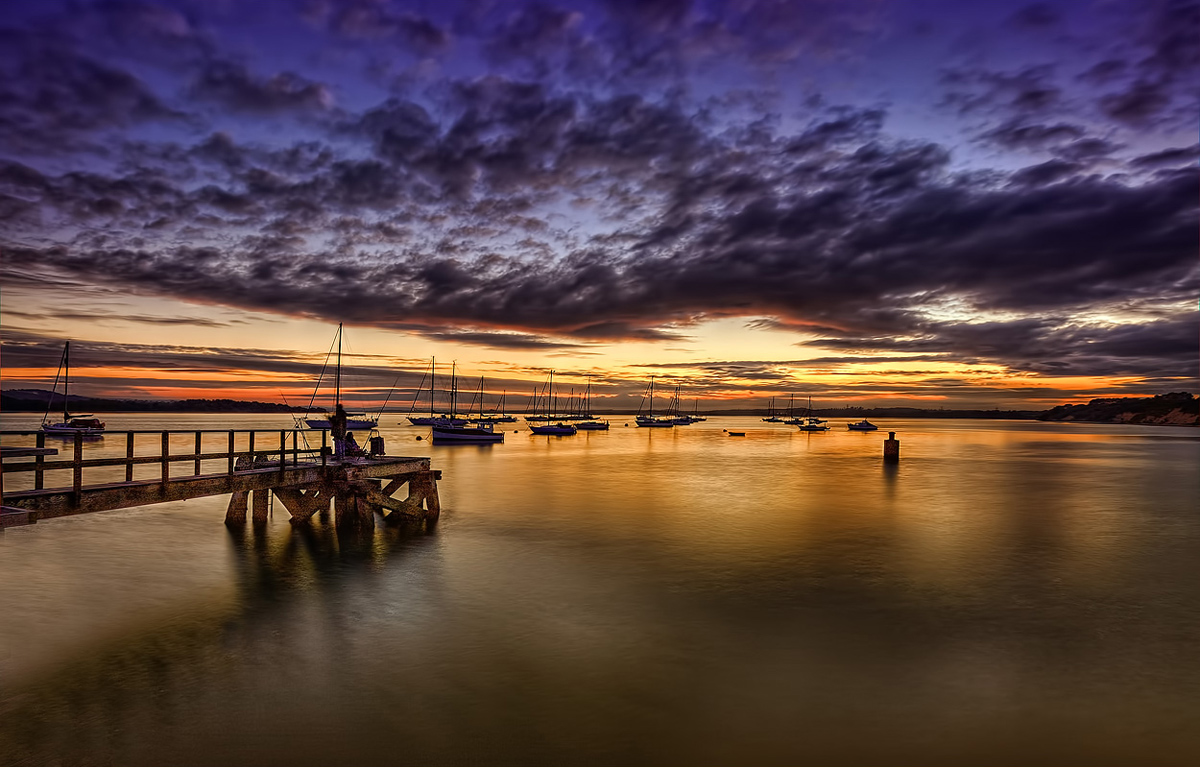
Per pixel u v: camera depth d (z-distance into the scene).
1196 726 9.05
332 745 8.36
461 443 91.94
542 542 20.59
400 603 14.21
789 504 30.09
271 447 73.69
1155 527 24.45
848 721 9.13
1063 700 9.80
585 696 9.80
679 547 20.08
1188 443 104.25
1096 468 53.12
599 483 39.06
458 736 8.61
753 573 16.98
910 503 30.77
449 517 25.20
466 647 11.67
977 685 10.30
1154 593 15.45
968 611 14.00
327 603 14.16
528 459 60.81
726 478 42.88
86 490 13.06
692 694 9.90
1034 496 33.91
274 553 18.73
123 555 18.38
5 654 11.20
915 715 9.32
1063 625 13.13
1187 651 11.77
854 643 12.07
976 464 57.34
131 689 9.89
